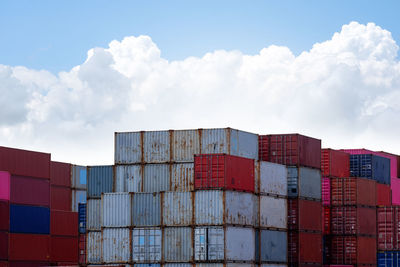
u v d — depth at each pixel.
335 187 84.12
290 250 75.56
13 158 78.75
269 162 73.12
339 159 87.69
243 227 68.81
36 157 81.50
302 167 77.06
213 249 66.50
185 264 67.06
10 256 76.81
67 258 87.12
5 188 76.38
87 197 74.94
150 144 73.88
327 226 84.00
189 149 72.81
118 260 69.00
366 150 97.62
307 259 76.56
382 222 86.06
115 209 69.44
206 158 67.56
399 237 84.75
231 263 66.81
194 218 67.19
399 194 97.06
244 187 69.31
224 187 66.69
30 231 79.69
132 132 74.56
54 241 85.81
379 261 85.81
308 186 77.88
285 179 75.81
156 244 68.06
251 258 69.69
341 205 83.56
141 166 73.94
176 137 73.25
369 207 85.25
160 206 68.25
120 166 74.50
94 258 72.38
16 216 78.12
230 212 67.19
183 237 67.38
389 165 93.38
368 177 88.94
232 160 67.94
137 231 68.56
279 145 77.44
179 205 67.75
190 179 72.31
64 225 87.25
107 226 69.50
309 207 77.69
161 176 73.25
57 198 94.19
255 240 70.62
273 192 73.56
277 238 73.75
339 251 83.19
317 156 80.06
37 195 81.19
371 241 85.12
